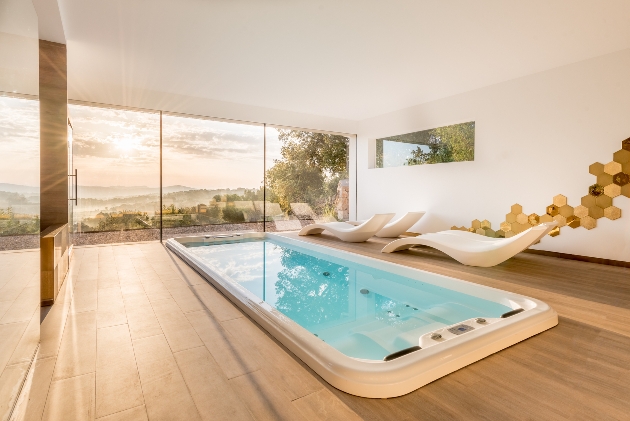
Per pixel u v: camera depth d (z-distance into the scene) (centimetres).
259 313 219
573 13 330
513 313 214
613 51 416
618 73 413
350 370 144
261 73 504
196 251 551
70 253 431
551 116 474
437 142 651
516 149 514
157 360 170
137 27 368
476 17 340
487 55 432
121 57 446
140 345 187
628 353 178
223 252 544
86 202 1020
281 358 172
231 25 361
